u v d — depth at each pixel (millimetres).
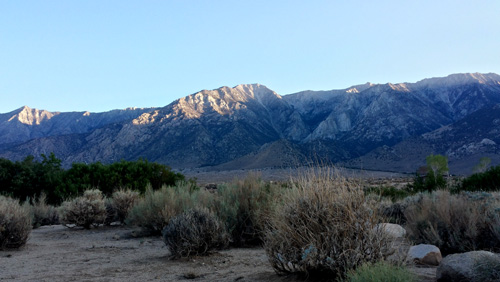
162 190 16094
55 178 25453
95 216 16969
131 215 15766
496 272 5234
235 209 11656
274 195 11000
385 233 6195
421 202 12078
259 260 8859
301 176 6586
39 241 13531
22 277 7613
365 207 6121
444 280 5613
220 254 9930
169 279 7238
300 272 6336
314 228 6109
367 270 5184
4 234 11289
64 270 8297
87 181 25234
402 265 5754
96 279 7324
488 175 20516
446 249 8945
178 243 9477
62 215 17359
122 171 26016
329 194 6227
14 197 24922
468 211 9070
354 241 5910
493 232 8492
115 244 12492
